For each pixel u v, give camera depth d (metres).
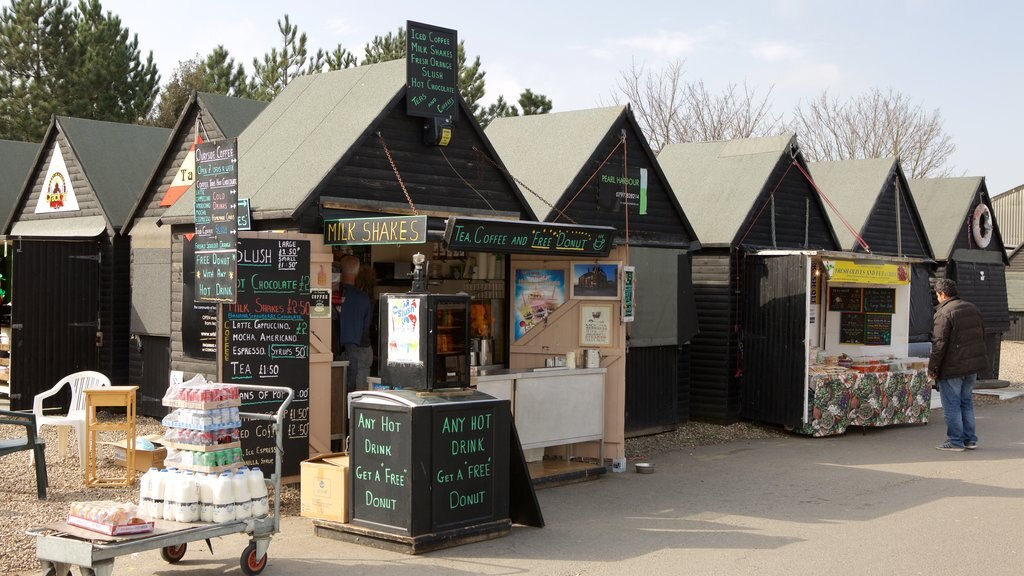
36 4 30.58
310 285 9.51
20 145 18.55
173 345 11.73
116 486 9.28
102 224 14.40
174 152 13.76
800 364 14.09
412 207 10.30
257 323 9.04
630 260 13.52
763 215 15.81
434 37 10.97
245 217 10.23
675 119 40.84
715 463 11.78
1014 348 32.94
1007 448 13.13
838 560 7.36
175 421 6.91
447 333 7.79
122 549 5.93
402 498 7.43
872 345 16.59
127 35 33.34
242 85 34.66
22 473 9.76
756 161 16.33
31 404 13.61
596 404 10.71
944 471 11.33
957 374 12.76
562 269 11.26
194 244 10.12
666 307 14.02
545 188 13.17
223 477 6.60
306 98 12.16
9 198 17.38
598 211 13.55
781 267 14.48
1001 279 22.20
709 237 15.15
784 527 8.46
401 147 10.84
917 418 15.30
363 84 11.45
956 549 7.70
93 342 14.21
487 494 7.87
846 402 14.27
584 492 9.91
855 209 18.58
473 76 32.72
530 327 11.48
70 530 6.11
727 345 14.91
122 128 16.05
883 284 16.31
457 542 7.64
